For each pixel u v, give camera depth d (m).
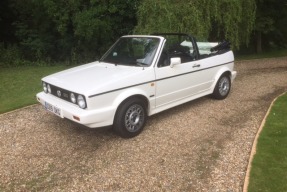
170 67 5.66
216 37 11.53
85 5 12.68
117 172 4.17
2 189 3.86
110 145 4.95
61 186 3.89
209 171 4.14
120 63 5.72
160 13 9.77
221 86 7.10
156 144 4.95
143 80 5.21
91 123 4.62
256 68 11.21
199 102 7.03
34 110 6.73
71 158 4.57
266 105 6.74
